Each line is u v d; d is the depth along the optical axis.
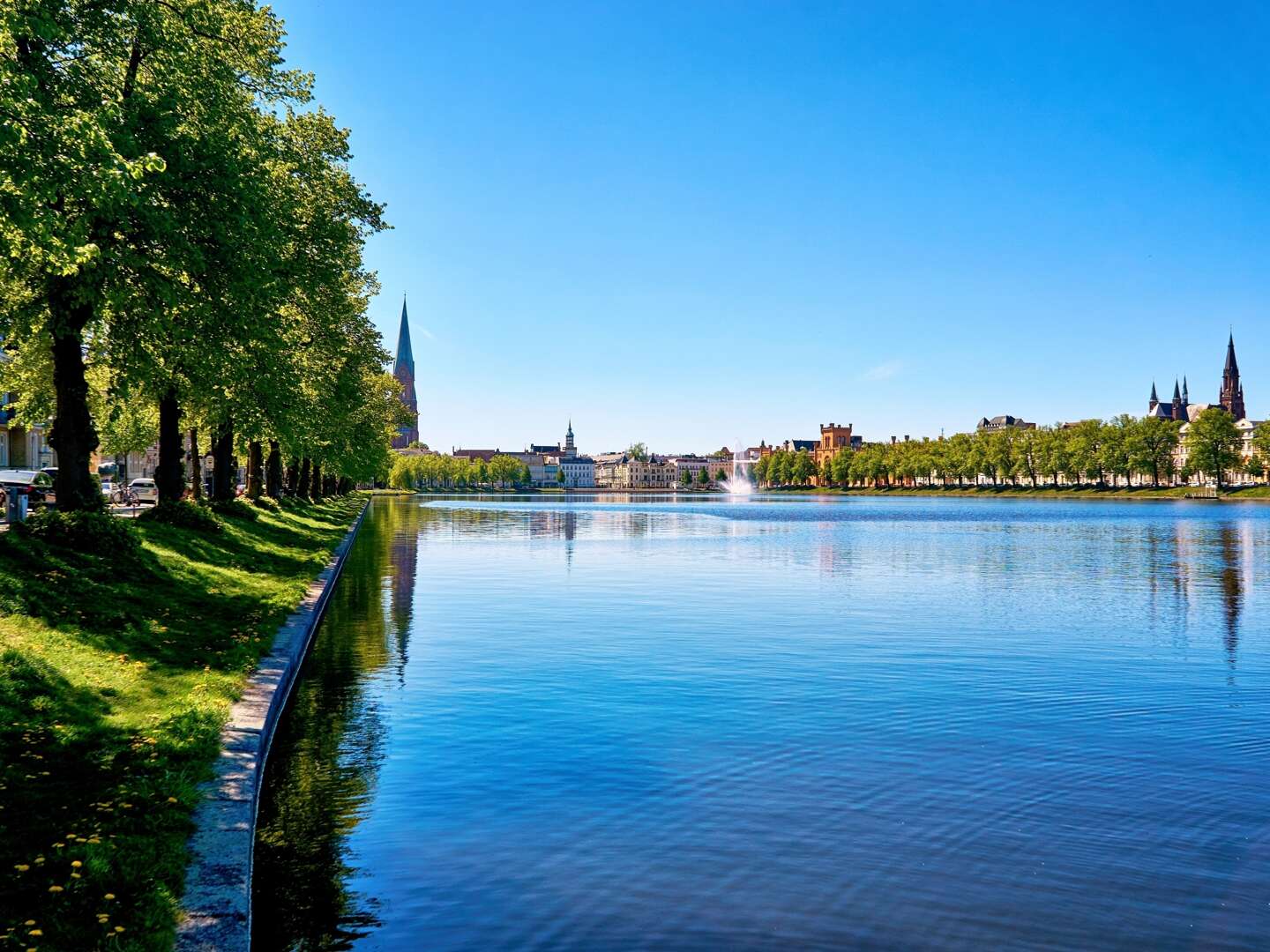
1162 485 199.75
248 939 7.48
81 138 15.79
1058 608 31.30
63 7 19.09
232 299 23.27
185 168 21.05
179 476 35.00
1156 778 13.36
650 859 10.41
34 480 46.22
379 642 23.47
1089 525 91.56
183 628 19.19
